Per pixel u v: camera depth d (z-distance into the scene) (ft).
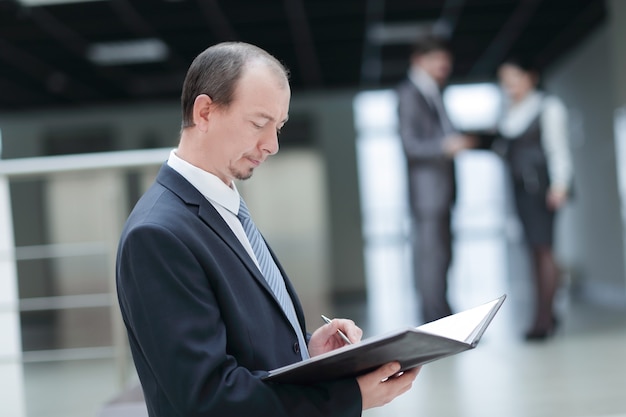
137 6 24.31
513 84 17.60
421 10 26.12
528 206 17.49
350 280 38.09
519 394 12.01
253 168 4.44
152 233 4.00
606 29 26.96
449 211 16.76
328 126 38.65
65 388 12.21
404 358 3.99
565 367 13.97
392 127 38.37
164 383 3.89
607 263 28.78
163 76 33.68
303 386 4.06
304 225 38.55
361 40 29.53
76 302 10.59
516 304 28.09
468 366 14.61
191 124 4.36
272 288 4.58
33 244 11.05
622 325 19.49
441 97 17.02
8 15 24.39
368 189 38.37
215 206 4.42
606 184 28.07
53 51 28.84
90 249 9.87
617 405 10.94
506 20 27.53
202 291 4.00
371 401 4.13
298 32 28.12
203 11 25.09
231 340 4.15
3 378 10.01
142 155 9.73
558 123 17.43
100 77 33.09
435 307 16.66
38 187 11.30
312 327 24.38
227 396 3.81
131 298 4.00
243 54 4.24
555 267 17.63
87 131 38.40
